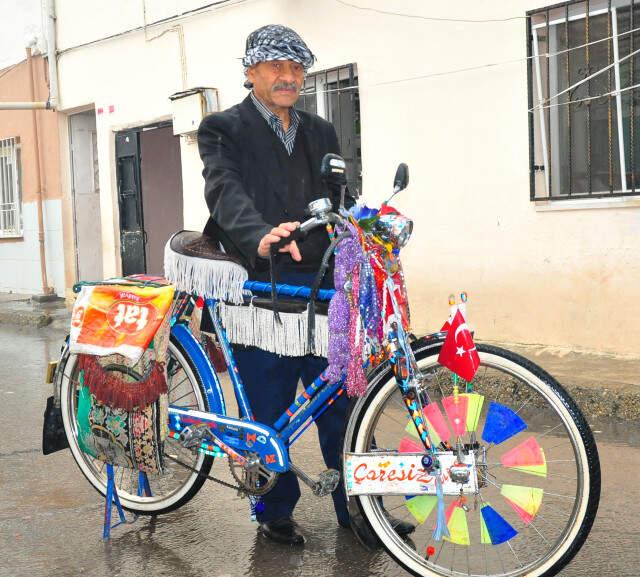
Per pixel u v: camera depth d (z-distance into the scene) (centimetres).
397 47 720
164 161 1097
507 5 640
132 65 1034
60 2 1136
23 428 520
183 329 324
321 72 790
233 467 308
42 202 1219
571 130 614
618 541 314
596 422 491
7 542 334
